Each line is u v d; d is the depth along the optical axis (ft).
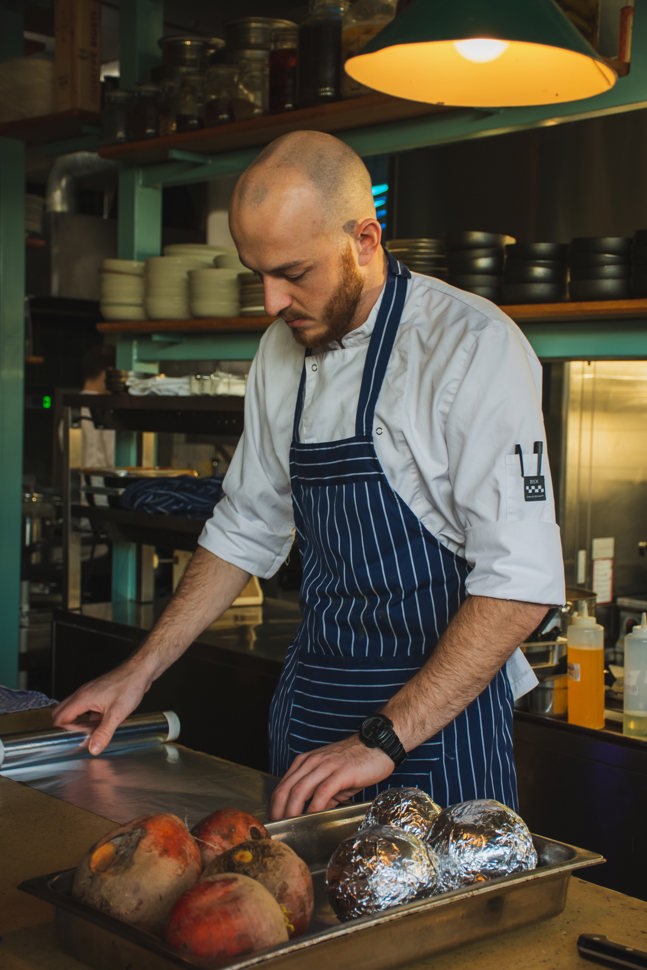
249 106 10.63
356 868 3.44
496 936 3.62
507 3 5.93
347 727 5.90
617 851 7.86
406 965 3.37
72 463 12.33
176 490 11.35
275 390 6.38
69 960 3.45
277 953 3.01
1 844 4.47
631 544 11.09
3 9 15.19
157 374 12.77
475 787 5.74
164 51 11.65
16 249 14.69
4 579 14.65
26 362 21.16
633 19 8.48
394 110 9.61
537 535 5.31
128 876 3.30
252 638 10.79
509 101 6.88
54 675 12.36
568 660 8.18
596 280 8.46
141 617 11.94
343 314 5.49
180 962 2.97
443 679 5.23
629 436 10.90
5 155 14.44
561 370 10.41
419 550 5.80
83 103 12.45
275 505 6.58
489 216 11.60
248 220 5.21
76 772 5.50
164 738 6.06
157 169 12.51
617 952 3.41
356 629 5.95
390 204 12.45
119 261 12.19
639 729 7.81
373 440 5.77
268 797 5.14
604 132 10.71
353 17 9.63
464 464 5.43
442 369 5.54
